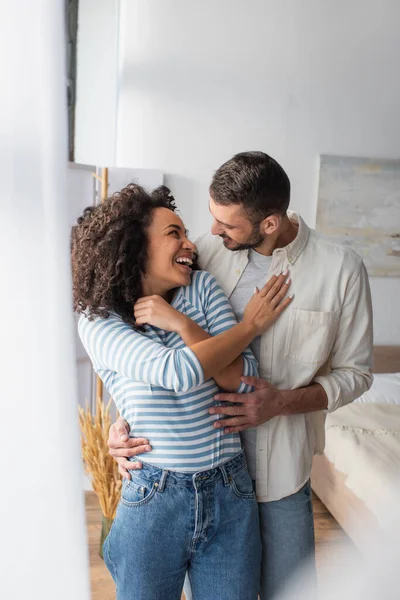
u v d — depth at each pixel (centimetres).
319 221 278
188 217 262
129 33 244
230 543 109
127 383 107
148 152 257
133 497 106
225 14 241
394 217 284
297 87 252
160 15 241
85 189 261
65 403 63
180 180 259
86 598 65
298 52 246
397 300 296
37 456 63
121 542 106
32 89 58
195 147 255
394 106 259
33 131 58
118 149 258
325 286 121
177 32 243
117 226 106
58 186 60
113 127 271
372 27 243
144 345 101
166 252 108
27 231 60
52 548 64
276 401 113
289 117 256
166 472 104
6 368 62
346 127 266
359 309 124
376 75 254
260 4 239
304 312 119
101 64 268
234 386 109
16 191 59
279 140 261
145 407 105
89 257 107
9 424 62
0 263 60
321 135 263
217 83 249
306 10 241
